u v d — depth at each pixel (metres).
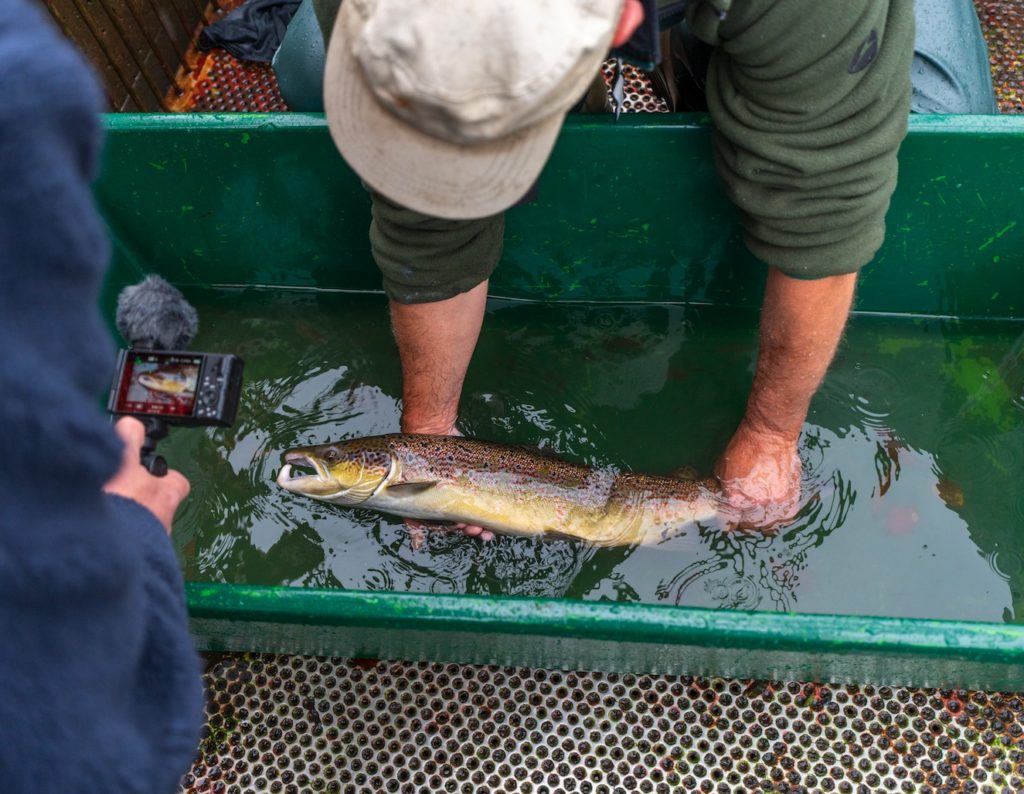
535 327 2.75
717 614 1.73
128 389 1.34
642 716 2.09
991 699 2.06
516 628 1.76
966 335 2.64
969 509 2.34
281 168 2.43
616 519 2.22
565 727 2.09
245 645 2.08
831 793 2.00
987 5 3.12
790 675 2.02
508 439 2.54
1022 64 3.03
